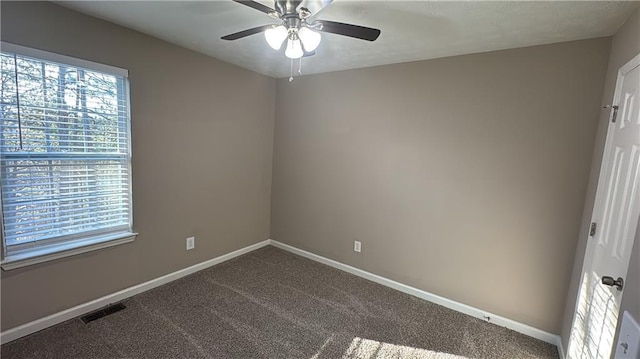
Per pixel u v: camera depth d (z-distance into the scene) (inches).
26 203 77.2
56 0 72.7
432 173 103.9
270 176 151.1
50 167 80.2
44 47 74.7
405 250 112.4
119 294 98.1
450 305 103.5
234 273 123.2
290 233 147.3
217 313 94.9
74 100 82.4
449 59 97.7
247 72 130.7
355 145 121.6
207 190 122.0
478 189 95.7
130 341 80.1
